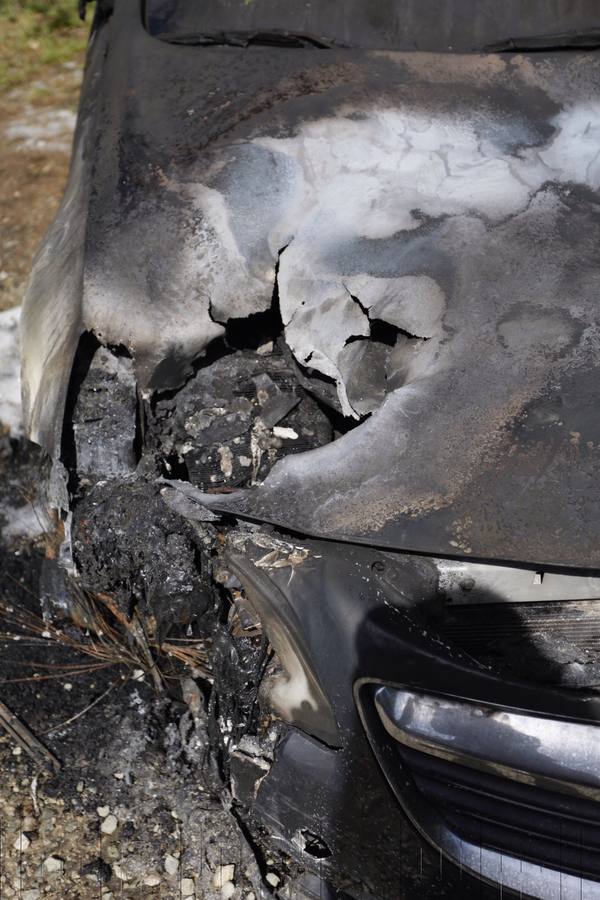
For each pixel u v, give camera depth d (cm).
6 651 237
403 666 160
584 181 211
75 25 606
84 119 261
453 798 160
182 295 196
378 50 250
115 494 192
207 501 177
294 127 221
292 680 174
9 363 319
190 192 207
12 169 451
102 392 197
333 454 171
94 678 232
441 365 178
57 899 188
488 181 210
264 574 173
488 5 262
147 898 189
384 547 162
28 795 205
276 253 200
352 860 170
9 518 271
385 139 219
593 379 172
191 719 220
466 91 233
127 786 208
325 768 167
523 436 166
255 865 191
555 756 153
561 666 186
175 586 189
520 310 184
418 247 196
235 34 262
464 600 173
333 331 193
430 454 167
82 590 233
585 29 258
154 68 247
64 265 212
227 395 209
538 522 159
